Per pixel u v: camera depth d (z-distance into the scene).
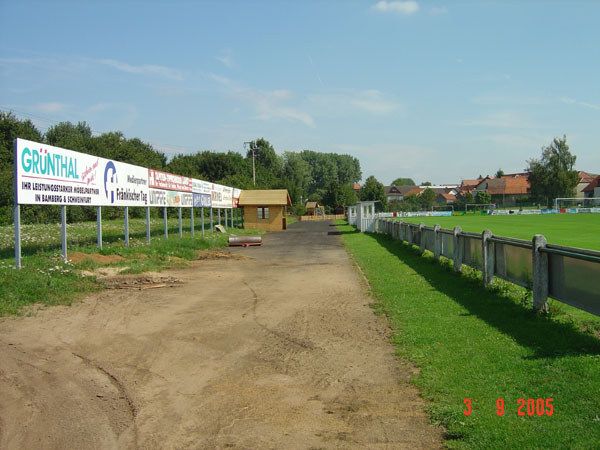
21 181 11.38
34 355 6.13
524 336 6.64
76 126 74.69
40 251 14.41
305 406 4.66
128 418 4.36
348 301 9.95
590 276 6.57
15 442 3.87
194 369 5.76
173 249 19.08
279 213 43.16
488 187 121.56
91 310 8.87
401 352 6.26
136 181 19.80
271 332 7.52
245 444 3.88
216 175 83.00
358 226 40.31
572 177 96.75
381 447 3.84
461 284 11.19
